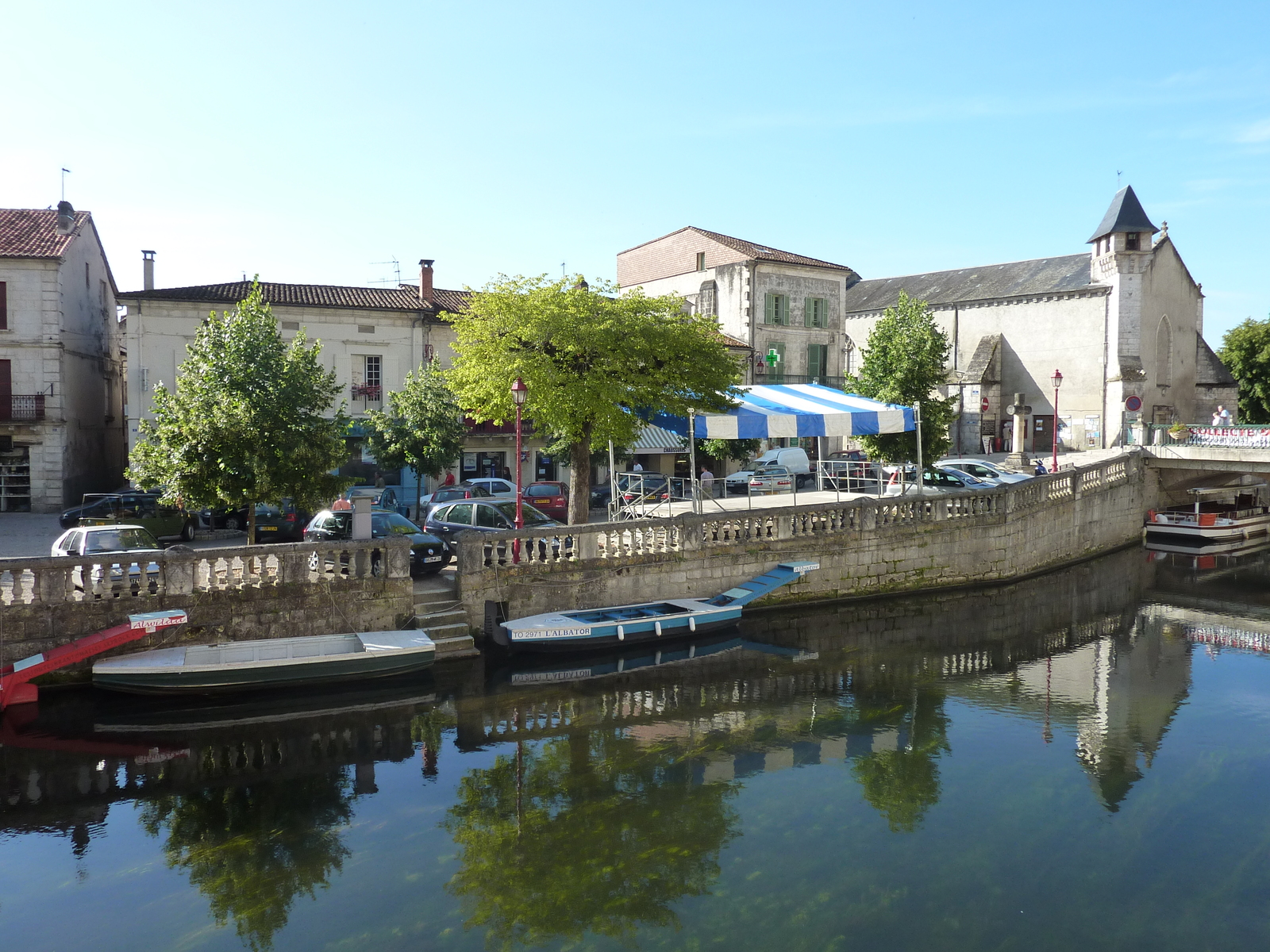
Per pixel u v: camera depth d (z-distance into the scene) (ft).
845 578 68.80
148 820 32.81
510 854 30.55
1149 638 63.87
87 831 31.91
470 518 67.56
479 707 45.09
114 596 44.73
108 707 42.73
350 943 25.31
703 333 64.34
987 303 154.81
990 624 66.28
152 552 45.34
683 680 50.44
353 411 104.94
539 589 55.77
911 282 174.60
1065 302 144.36
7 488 96.43
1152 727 44.57
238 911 26.94
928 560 73.41
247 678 43.65
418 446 91.15
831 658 55.72
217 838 31.53
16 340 95.30
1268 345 157.38
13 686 41.70
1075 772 38.50
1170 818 34.09
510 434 112.27
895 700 48.21
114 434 120.26
